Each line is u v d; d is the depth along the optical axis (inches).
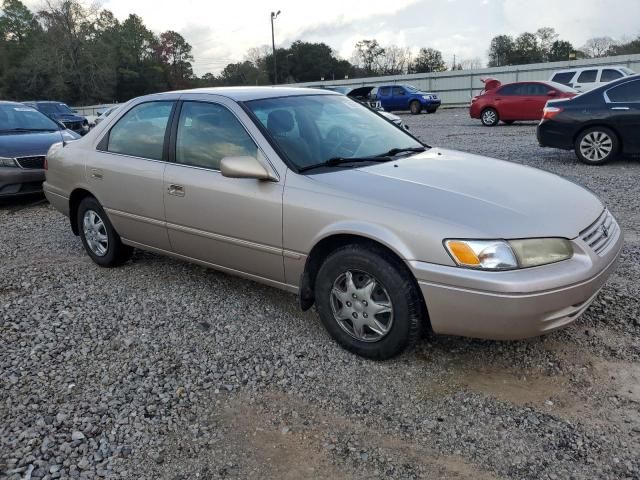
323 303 132.9
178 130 163.0
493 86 864.3
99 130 192.7
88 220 198.4
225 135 150.7
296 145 143.4
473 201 118.5
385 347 123.5
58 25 2357.3
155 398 116.1
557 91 660.7
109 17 2920.8
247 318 152.8
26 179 305.1
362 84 1574.8
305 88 177.6
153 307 161.9
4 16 2837.1
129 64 2930.6
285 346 136.6
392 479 92.2
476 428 103.7
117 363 130.6
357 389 117.6
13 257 216.5
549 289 106.8
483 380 119.0
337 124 159.8
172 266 197.8
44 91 2423.7
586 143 362.3
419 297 118.0
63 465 97.0
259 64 2989.7
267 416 109.8
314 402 113.8
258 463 97.1
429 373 122.4
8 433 105.7
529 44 2615.7
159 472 95.7
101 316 156.7
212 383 121.3
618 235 132.0
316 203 128.0
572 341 132.2
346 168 139.0
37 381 123.7
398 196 121.6
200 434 105.0
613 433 100.6
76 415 110.8
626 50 2106.3
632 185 289.1
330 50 2984.7
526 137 537.0
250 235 142.7
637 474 90.6
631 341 130.7
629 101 345.4
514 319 107.6
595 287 114.9
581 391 113.5
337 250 127.5
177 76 3307.1
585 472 91.7
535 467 93.4
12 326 151.5
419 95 1064.2
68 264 205.2
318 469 95.1
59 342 141.8
